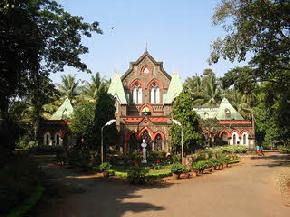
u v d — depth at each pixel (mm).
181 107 52375
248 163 48844
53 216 19141
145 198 24781
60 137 70188
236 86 41812
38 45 30875
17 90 37469
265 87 44688
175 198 24797
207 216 19547
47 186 26953
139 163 47531
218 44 37719
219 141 73188
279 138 74062
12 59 31625
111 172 36594
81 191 27297
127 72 72312
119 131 65688
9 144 36438
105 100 51344
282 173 37031
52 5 33250
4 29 28812
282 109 45594
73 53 35344
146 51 72875
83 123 57031
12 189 17688
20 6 29078
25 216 17219
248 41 36281
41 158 54344
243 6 35062
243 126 74000
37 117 69500
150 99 72250
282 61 37375
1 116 38625
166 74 72438
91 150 50531
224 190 28047
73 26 34281
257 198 24531
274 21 34125
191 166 38594
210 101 97375
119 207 21688
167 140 65188
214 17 36688
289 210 20891
